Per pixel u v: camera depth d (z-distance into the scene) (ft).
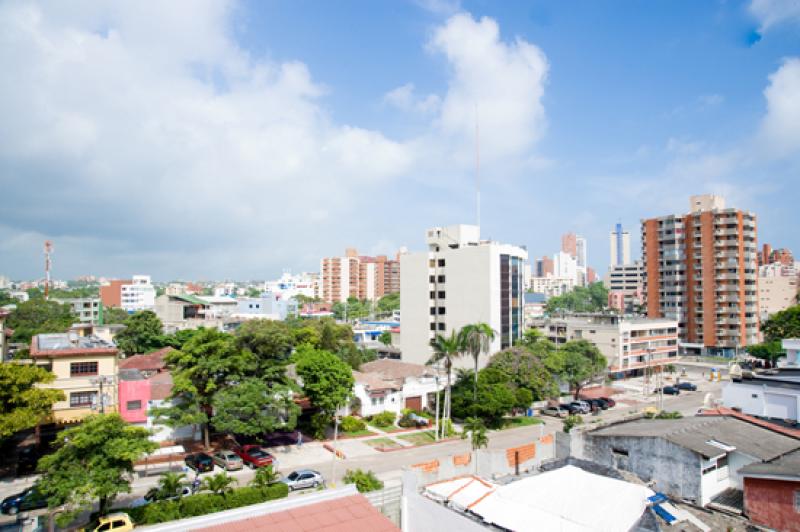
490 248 262.67
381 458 153.58
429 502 89.86
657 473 101.76
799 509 83.56
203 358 148.97
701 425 111.75
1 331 202.49
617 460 108.88
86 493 92.43
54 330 327.47
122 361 230.89
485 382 202.39
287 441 168.55
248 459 144.15
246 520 71.61
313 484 127.34
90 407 146.92
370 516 74.02
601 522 73.05
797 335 309.63
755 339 395.75
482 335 196.44
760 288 487.61
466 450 163.22
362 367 251.39
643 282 456.04
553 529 73.15
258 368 163.22
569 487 83.35
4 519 108.47
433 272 290.76
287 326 261.44
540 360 226.17
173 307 463.83
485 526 78.64
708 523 88.12
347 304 650.02
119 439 96.99
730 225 389.39
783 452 101.35
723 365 356.59
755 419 123.24
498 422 196.65
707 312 395.96
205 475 133.90
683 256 412.36
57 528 103.91
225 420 144.25
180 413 142.82
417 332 293.64
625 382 309.63
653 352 340.18
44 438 141.49
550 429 194.59
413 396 209.67
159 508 102.89
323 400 163.22
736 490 100.07
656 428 112.78
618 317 345.92
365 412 194.80
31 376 127.34
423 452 160.66
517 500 81.61
